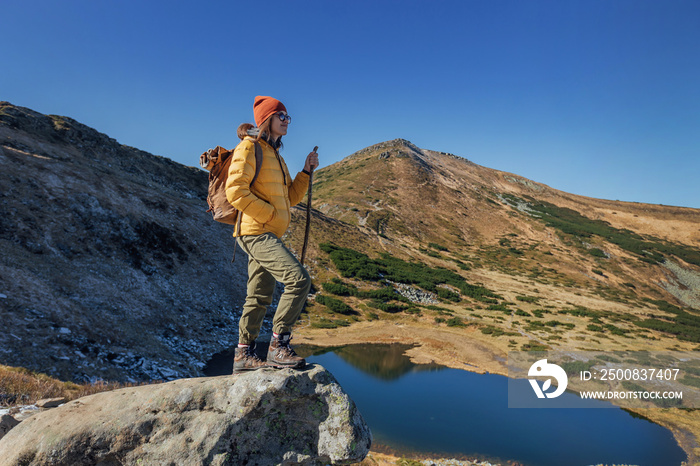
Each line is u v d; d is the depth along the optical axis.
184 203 42.62
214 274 34.44
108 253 28.75
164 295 28.17
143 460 2.62
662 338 37.25
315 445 2.67
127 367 18.39
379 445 16.33
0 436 4.75
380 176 110.00
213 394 2.74
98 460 2.68
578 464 15.80
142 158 52.88
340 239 60.22
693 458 16.69
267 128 2.84
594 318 42.53
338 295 41.78
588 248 80.19
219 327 28.20
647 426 19.55
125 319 23.05
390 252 62.81
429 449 16.23
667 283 69.25
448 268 60.78
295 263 2.69
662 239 93.38
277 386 2.61
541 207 107.12
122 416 2.74
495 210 99.00
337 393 2.71
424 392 22.36
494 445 16.84
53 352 16.83
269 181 2.78
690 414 21.03
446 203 97.38
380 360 27.66
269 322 29.00
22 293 19.78
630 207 117.75
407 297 44.06
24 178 30.05
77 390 11.96
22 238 24.98
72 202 30.55
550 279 62.16
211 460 2.57
